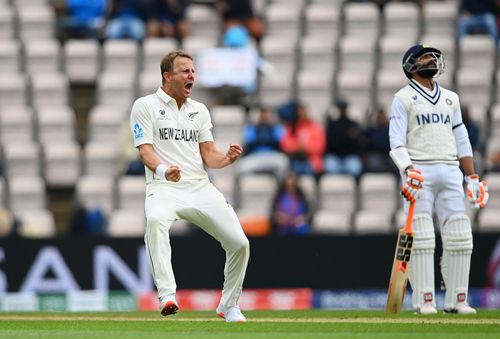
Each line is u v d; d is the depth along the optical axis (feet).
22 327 88.12
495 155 187.11
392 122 101.81
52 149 198.18
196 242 144.36
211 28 220.23
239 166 187.62
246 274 144.46
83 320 96.89
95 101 212.23
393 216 182.50
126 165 192.13
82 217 176.35
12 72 214.07
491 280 143.54
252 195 183.21
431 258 102.47
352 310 117.29
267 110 189.98
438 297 140.97
